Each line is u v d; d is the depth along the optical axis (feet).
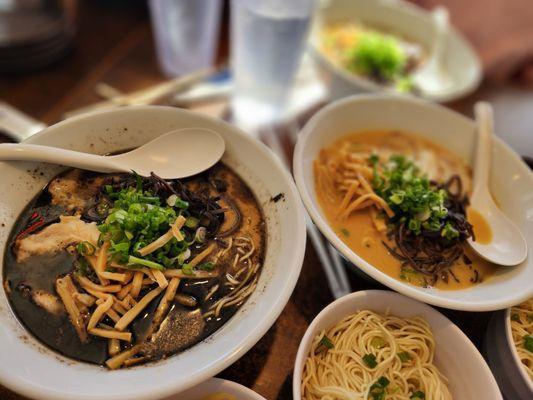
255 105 1.47
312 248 1.11
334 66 1.42
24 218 0.89
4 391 0.82
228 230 0.95
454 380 0.89
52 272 0.84
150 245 0.83
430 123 1.24
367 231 1.05
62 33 1.45
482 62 1.82
